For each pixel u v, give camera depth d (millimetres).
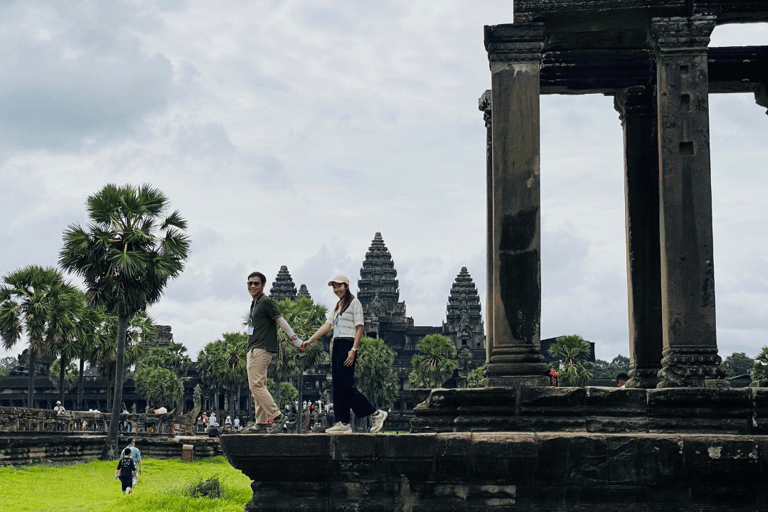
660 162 10141
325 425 74625
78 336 46562
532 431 9219
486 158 12727
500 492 8555
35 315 40344
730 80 12484
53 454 29828
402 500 8586
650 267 12203
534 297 9977
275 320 9578
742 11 10289
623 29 11312
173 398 96625
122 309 32531
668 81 10195
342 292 9711
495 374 9812
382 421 9359
